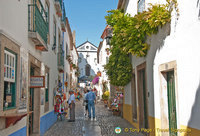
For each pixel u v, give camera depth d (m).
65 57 19.66
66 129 9.99
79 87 41.62
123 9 13.08
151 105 7.39
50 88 10.92
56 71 13.34
